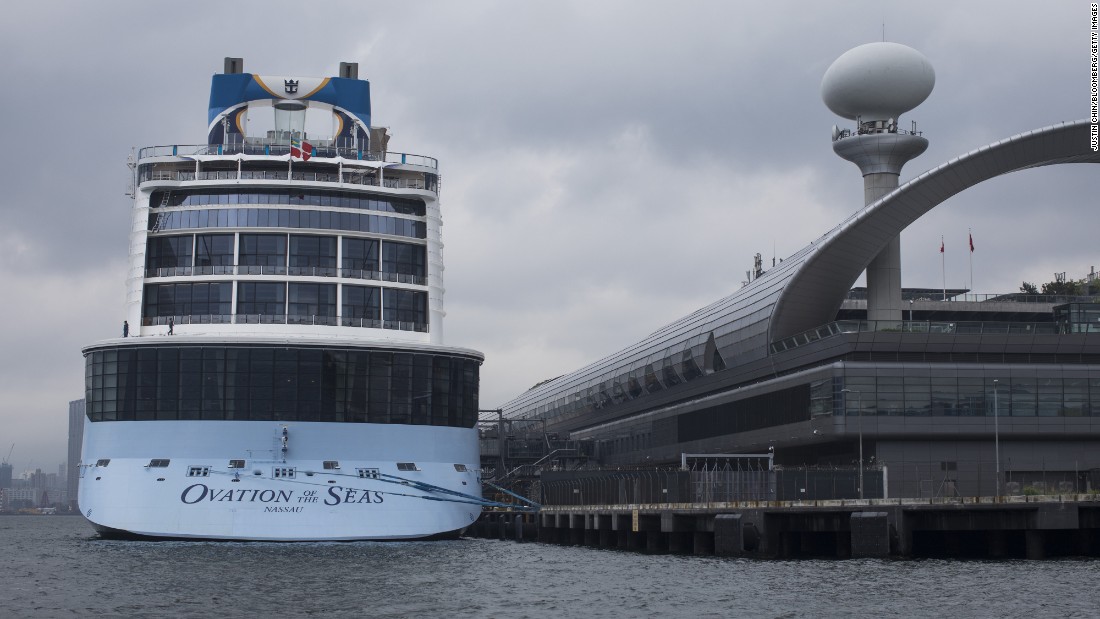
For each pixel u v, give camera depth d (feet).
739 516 328.70
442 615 227.40
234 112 430.20
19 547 417.49
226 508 362.53
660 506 362.53
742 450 477.36
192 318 397.19
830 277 437.58
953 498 344.08
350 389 378.53
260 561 315.99
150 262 406.21
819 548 343.46
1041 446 414.62
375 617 225.56
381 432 380.99
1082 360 417.49
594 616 224.33
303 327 396.98
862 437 405.80
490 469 602.85
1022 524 318.24
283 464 369.09
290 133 432.25
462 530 392.47
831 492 373.40
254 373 371.76
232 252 401.90
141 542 370.32
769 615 221.05
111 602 245.24
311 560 319.47
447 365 395.75
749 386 468.75
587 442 637.30
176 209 406.21
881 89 441.27
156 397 371.56
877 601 234.99
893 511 321.52
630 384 596.29
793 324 451.12
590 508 399.85
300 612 231.30
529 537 463.01
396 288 413.59
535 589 261.65
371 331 404.98
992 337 411.95
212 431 368.89
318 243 406.62
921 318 512.63
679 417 537.24
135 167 424.05
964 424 406.62
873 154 447.01
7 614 231.09
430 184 430.20
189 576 284.20
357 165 417.69
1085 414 411.34
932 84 447.42
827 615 219.61
